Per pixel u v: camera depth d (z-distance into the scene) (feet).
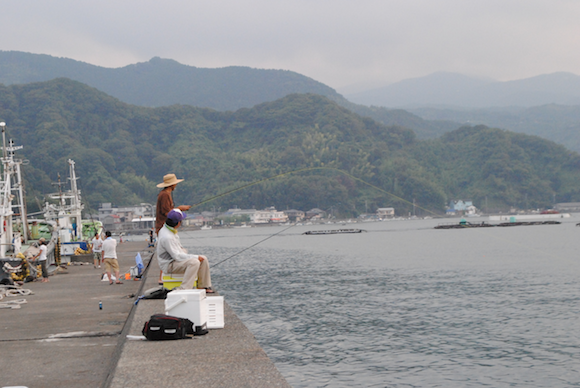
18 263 62.69
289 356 58.80
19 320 35.42
